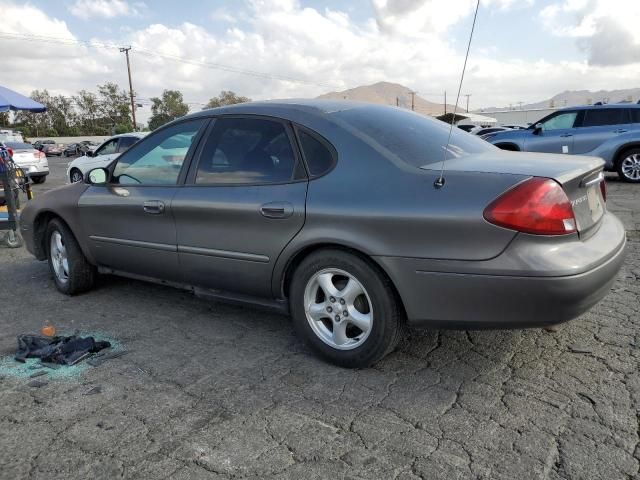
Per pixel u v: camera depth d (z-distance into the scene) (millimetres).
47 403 2869
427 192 2775
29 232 5066
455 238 2668
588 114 11344
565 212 2627
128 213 4086
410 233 2768
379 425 2576
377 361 3098
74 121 92500
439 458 2311
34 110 11852
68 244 4648
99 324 4062
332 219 2988
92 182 4324
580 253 2643
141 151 4180
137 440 2512
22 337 3656
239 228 3400
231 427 2600
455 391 2867
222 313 4223
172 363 3332
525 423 2545
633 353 3203
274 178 3320
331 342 3182
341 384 2990
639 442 2363
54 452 2434
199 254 3670
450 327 2832
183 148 3869
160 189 3900
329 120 3277
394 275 2840
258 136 3494
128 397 2914
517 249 2572
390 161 2980
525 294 2574
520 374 3021
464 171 2787
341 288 3123
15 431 2611
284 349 3498
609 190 10164
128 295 4758
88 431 2596
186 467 2305
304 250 3176
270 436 2514
